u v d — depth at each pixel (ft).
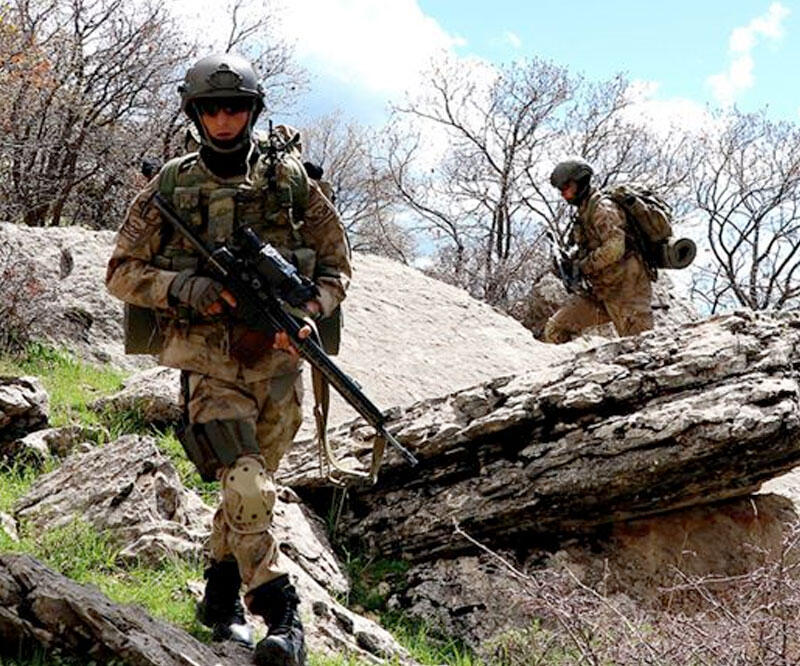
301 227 14.03
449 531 20.75
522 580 18.12
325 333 14.58
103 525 17.88
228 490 13.28
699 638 16.03
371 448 21.77
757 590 16.80
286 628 13.35
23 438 21.22
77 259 31.04
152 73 79.82
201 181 13.60
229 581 14.34
